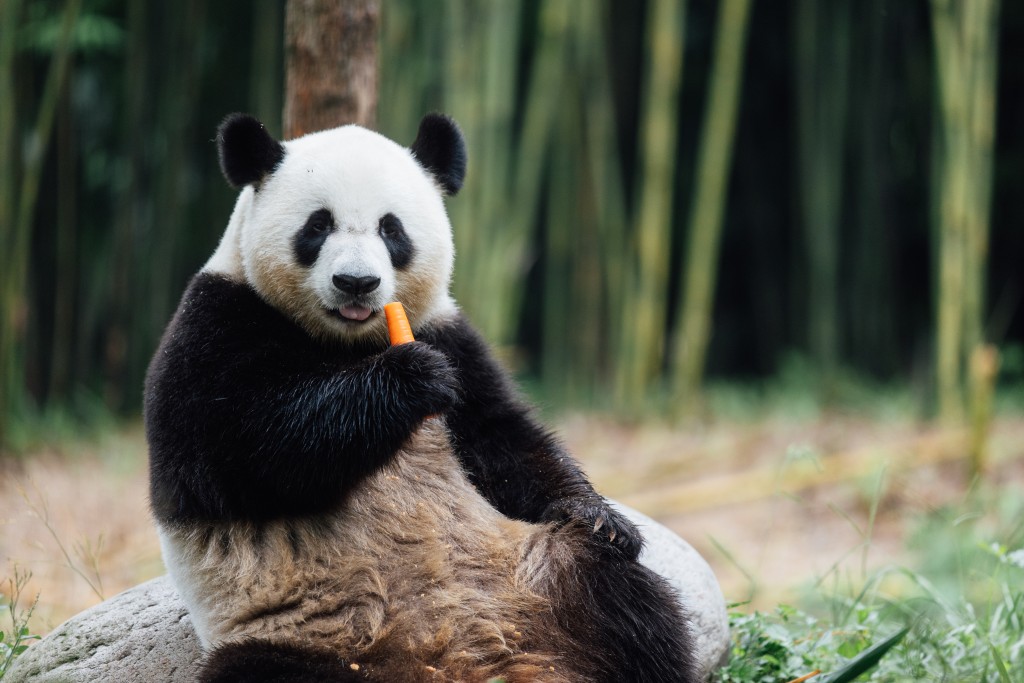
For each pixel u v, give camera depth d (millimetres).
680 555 7711
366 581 6375
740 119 22750
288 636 6238
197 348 6504
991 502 13781
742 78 22609
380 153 6949
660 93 17984
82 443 17203
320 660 6070
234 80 20359
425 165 7438
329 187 6707
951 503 13914
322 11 9055
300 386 6379
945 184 17266
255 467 6273
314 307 6715
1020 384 20562
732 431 18453
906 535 13375
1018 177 21531
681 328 19031
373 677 6039
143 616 7207
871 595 8508
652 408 19375
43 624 9438
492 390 7285
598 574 6543
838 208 20969
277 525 6426
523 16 20812
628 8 22156
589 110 19625
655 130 18141
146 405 6652
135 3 17766
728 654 7480
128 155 18578
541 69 18203
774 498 15359
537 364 24391
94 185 20234
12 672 7082
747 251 24016
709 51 22578
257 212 6840
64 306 18125
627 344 19359
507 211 20875
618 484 16125
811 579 11445
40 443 16750
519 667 6160
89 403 18844
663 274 18891
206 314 6633
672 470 16609
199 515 6344
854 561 13133
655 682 6406
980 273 17484
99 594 8414
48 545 11469
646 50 22359
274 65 18328
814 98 20328
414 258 6910
